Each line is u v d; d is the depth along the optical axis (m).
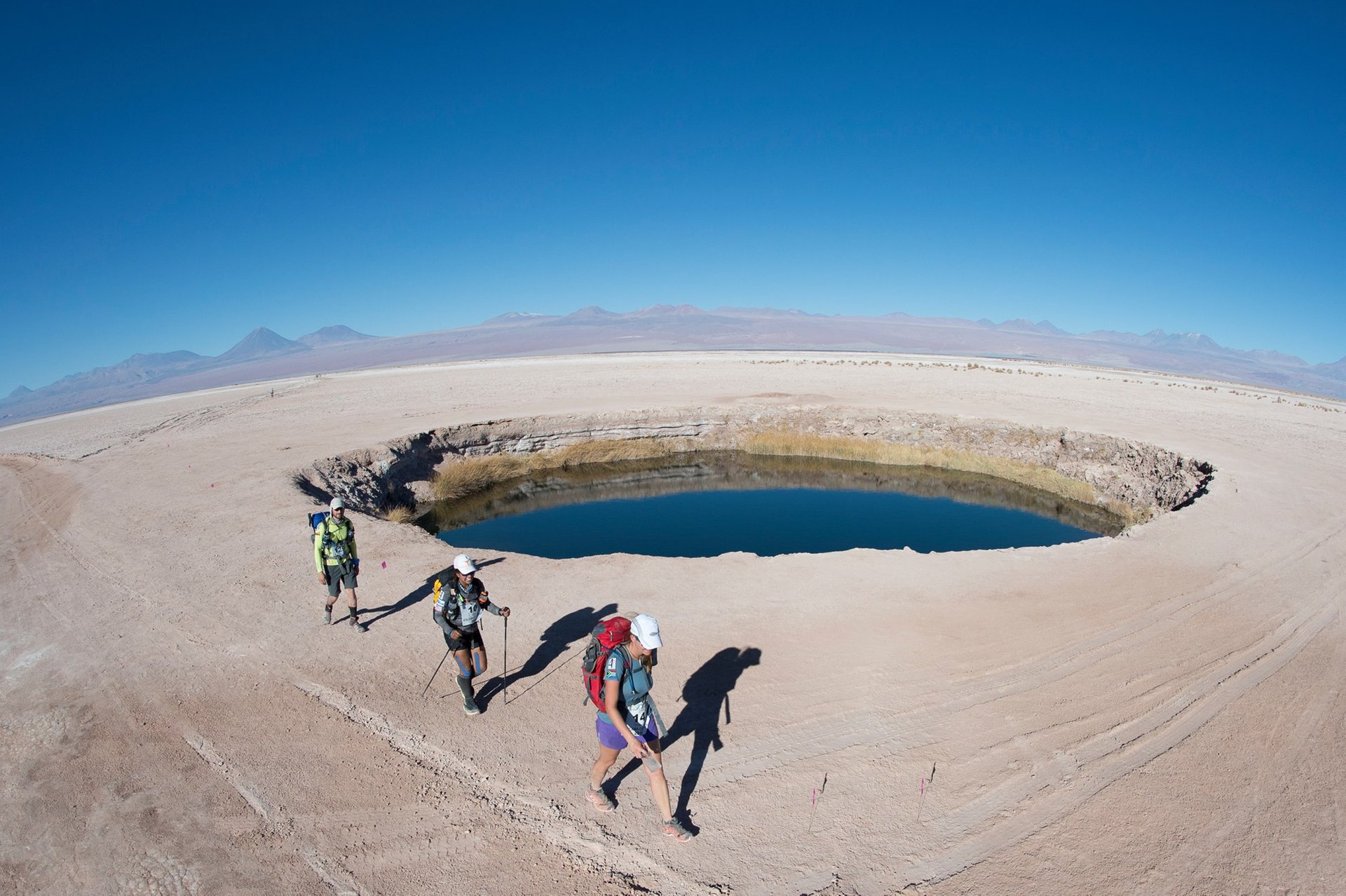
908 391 38.00
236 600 9.90
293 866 4.91
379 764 6.10
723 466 26.75
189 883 4.75
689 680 7.50
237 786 5.80
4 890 4.70
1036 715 6.89
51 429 35.47
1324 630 8.98
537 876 4.83
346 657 8.13
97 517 14.74
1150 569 11.11
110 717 6.91
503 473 25.23
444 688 7.41
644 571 10.82
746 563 11.21
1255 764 6.19
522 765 6.08
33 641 8.73
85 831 5.28
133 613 9.50
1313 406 34.97
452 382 49.59
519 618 9.08
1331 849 5.19
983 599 9.80
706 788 5.76
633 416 29.66
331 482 19.50
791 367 56.38
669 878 4.82
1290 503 15.21
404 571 10.97
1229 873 4.94
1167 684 7.54
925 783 5.83
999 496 22.06
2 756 6.29
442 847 5.11
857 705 7.03
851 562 11.27
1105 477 22.02
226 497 16.20
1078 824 5.39
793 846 5.12
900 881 4.82
